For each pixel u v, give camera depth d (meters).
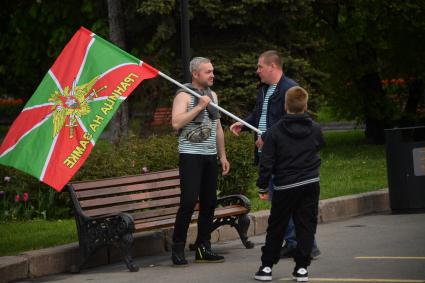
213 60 22.41
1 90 40.69
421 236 12.17
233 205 12.04
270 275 9.53
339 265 10.20
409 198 14.84
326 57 29.41
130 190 11.52
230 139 15.69
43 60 29.45
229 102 22.00
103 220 10.59
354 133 35.38
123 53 10.77
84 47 10.70
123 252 10.52
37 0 25.62
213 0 21.89
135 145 15.59
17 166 10.20
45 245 11.66
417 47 30.11
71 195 10.84
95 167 14.52
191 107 10.68
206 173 10.87
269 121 10.76
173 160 15.35
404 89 31.89
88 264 11.18
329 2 27.22
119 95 10.52
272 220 9.47
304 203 9.38
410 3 27.44
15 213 14.33
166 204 11.92
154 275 10.25
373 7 27.55
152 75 10.73
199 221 10.99
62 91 10.47
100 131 10.33
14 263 10.38
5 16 30.36
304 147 9.33
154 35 21.91
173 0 21.38
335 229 13.25
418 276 9.33
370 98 30.05
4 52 31.66
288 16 22.73
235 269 10.38
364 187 16.66
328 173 19.75
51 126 10.34
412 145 14.85
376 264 10.15
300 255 9.36
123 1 22.81
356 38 28.66
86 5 24.84
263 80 10.82
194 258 11.41
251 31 23.03
